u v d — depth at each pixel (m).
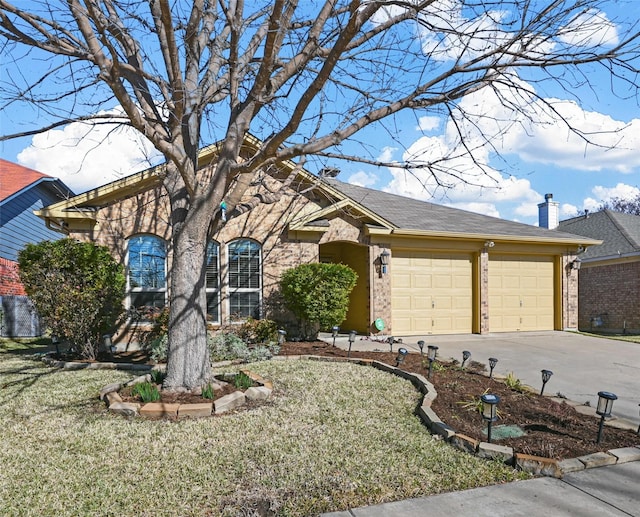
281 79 5.88
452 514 3.30
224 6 6.45
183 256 6.17
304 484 3.70
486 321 13.92
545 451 4.37
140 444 4.49
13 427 5.00
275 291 11.73
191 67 6.57
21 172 19.00
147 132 5.29
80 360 9.04
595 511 3.37
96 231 10.62
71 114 5.64
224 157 6.05
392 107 5.89
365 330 12.80
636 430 5.12
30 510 3.27
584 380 8.02
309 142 5.75
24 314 15.55
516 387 6.91
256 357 8.78
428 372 7.68
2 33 5.31
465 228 14.09
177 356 6.12
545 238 14.39
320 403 5.93
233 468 3.97
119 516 3.20
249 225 11.59
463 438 4.57
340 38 4.90
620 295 17.86
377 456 4.27
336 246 14.83
